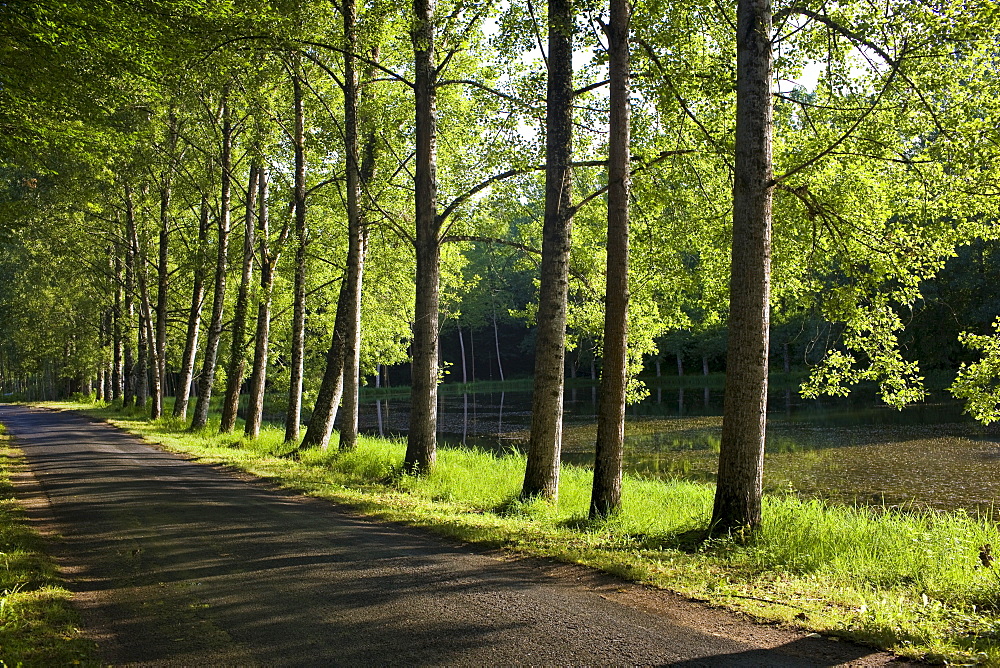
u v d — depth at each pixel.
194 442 21.19
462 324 67.38
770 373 50.31
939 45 8.48
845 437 23.39
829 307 10.59
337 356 18.25
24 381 84.69
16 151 12.02
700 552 7.26
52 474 13.88
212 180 24.73
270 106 19.05
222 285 25.42
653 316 15.43
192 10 10.02
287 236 22.66
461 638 4.69
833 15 9.12
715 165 11.10
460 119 15.62
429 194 14.06
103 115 11.40
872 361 10.88
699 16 10.19
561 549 7.37
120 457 17.30
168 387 69.88
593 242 14.38
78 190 18.41
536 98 11.21
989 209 9.86
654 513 10.66
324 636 4.77
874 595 5.65
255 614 5.27
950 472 16.78
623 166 9.53
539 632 4.79
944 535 8.39
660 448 22.75
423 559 7.02
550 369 11.23
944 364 37.47
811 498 14.37
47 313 49.75
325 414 17.98
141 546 7.60
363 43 13.73
